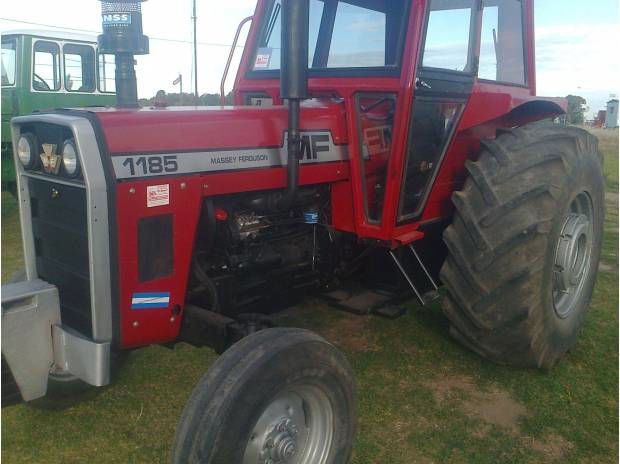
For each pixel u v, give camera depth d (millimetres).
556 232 2973
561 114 4148
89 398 2930
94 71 8531
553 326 3121
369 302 3494
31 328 2158
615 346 3592
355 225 2996
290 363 2064
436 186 3293
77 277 2201
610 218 7352
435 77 2859
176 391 3047
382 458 2535
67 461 2498
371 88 2799
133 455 2541
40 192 2299
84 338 2158
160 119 2230
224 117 2459
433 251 3650
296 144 2428
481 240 2934
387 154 3094
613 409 2914
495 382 3152
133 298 2188
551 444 2646
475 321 3033
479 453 2576
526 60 3852
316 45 3234
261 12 3371
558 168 2973
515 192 2914
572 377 3221
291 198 2514
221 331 2328
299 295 3217
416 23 2703
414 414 2854
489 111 3387
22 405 2914
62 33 8109
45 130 2205
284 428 2131
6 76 7902
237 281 2760
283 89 2326
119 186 2057
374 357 3400
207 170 2338
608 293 4520
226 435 1900
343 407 2285
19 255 5414
